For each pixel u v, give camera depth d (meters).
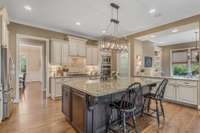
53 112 3.58
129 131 2.52
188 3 3.19
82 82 3.28
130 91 2.37
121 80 3.74
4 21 3.24
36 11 3.71
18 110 3.72
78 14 3.90
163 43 8.21
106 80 3.75
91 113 2.29
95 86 2.62
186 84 4.11
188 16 3.93
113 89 2.31
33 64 10.92
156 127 2.73
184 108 3.90
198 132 2.52
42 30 5.12
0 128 2.65
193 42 7.56
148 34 5.18
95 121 2.37
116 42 3.69
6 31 3.50
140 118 3.19
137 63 6.03
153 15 3.91
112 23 4.64
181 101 4.23
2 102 3.01
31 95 5.71
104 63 6.98
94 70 6.82
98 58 6.76
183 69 8.08
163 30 4.64
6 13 3.46
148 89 3.55
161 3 3.20
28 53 10.67
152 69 7.46
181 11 3.63
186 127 2.72
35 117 3.22
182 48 8.07
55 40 5.27
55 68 5.56
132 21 4.41
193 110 3.73
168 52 8.80
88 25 4.88
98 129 2.44
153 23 4.61
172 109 3.81
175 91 4.40
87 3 3.23
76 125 2.58
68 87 2.93
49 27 5.14
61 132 2.51
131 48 5.94
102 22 4.55
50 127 2.71
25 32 4.71
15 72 4.47
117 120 2.78
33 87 7.93
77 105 2.54
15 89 4.47
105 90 2.22
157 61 8.69
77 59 6.08
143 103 3.39
